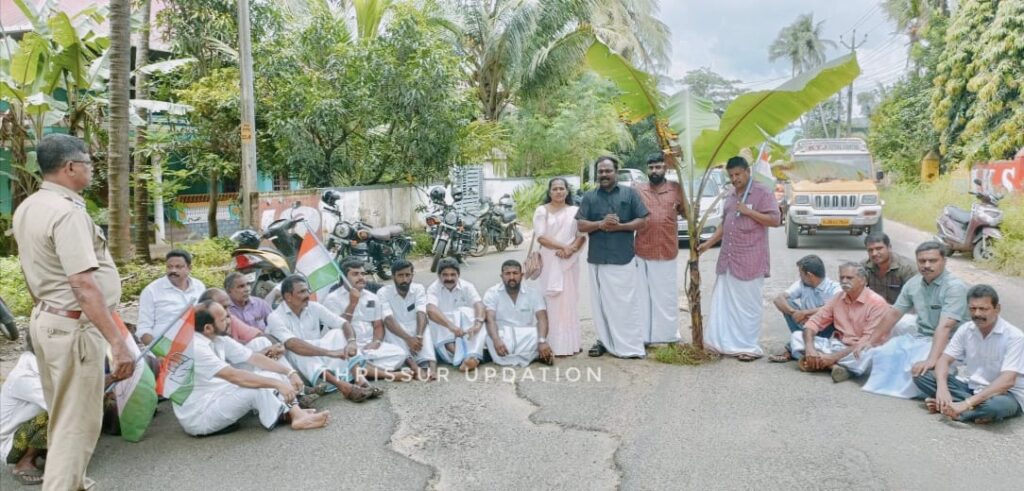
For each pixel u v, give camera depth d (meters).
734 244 6.06
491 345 6.01
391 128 13.25
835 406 4.90
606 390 5.32
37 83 9.72
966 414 4.49
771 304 8.45
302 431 4.55
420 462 4.05
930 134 23.69
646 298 6.41
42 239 3.32
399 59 12.78
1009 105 17.72
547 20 19.14
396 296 5.91
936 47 23.83
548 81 20.44
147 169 10.85
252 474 3.90
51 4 10.30
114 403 4.46
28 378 3.98
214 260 10.84
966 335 4.69
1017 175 15.41
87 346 3.43
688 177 6.13
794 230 13.45
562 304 6.23
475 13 19.47
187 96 11.73
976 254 11.35
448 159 13.61
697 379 5.56
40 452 3.99
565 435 4.44
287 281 5.27
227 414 4.41
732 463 3.98
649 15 22.84
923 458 4.01
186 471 3.94
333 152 12.98
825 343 5.75
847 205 13.23
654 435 4.41
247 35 9.93
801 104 5.50
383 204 13.28
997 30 17.72
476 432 4.50
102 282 3.60
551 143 21.88
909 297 5.34
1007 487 3.64
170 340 4.38
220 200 15.12
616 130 22.83
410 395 5.23
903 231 16.78
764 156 6.69
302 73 12.10
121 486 3.74
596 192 6.15
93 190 12.12
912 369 4.89
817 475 3.81
